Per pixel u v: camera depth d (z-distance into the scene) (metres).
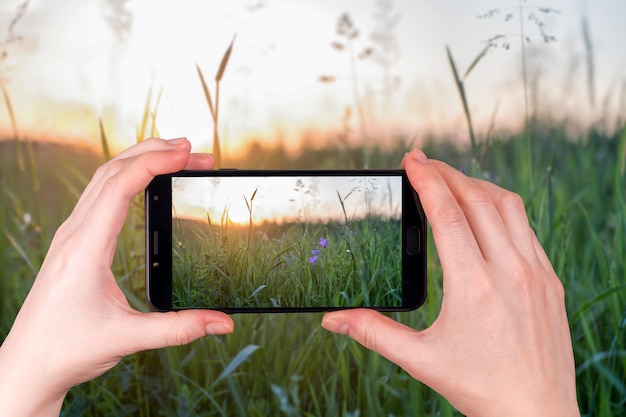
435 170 0.69
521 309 0.65
